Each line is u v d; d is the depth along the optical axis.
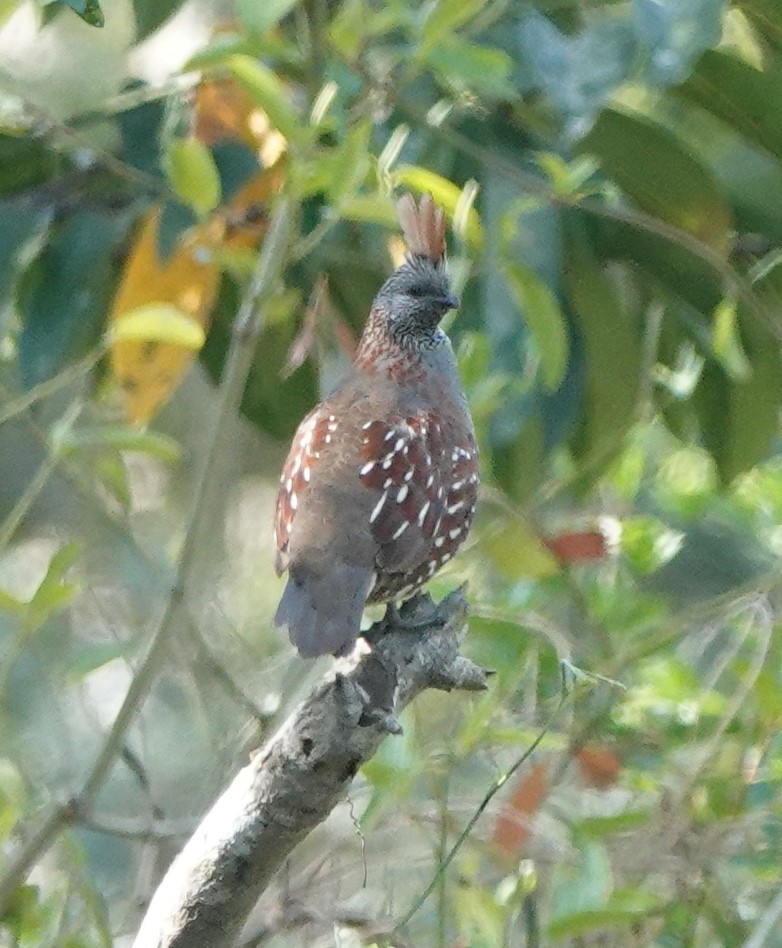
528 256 9.18
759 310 9.49
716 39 8.03
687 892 9.49
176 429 14.11
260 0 6.84
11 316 10.21
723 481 10.91
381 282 10.34
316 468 8.32
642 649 9.70
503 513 10.84
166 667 10.58
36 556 14.41
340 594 7.79
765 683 9.37
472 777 10.62
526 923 8.84
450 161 9.27
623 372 10.30
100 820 8.91
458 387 8.98
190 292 9.35
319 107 6.95
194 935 6.49
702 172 9.49
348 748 6.22
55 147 9.39
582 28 9.49
